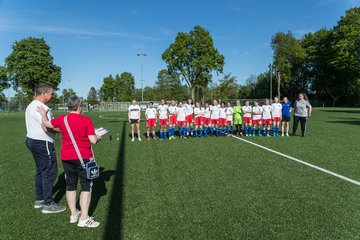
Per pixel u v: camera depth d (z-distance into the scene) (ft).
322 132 50.37
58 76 201.57
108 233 13.76
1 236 13.64
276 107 47.01
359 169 24.34
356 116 91.61
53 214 16.24
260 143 39.14
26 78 189.88
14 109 198.70
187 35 172.45
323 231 13.58
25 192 20.03
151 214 15.78
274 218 15.03
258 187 19.90
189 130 49.55
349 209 16.03
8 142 45.06
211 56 173.58
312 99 228.43
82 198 14.51
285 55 208.33
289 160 28.04
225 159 28.86
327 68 199.41
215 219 15.03
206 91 223.92
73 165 14.60
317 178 21.86
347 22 183.32
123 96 281.74
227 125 49.08
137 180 22.04
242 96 265.75
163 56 174.60
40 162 16.24
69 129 14.20
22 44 193.16
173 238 13.17
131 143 41.04
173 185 20.63
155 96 269.03
